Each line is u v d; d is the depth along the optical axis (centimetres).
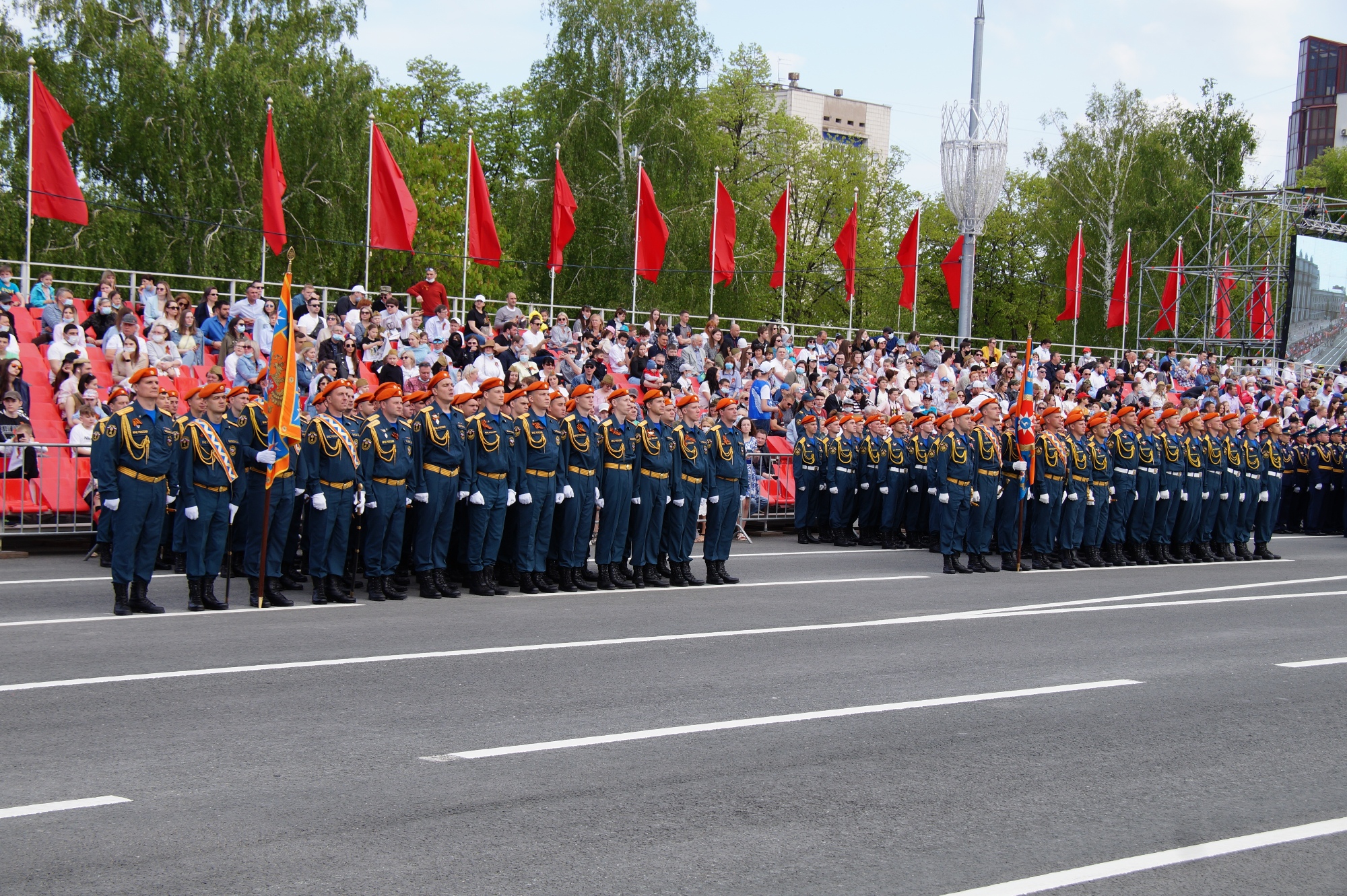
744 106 6047
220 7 4116
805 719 807
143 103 3734
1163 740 792
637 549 1427
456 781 654
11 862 531
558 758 701
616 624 1142
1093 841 599
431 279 2461
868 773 692
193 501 1141
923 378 2692
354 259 4275
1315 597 1502
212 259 3678
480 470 1309
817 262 6419
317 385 1705
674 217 4475
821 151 6388
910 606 1315
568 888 517
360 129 4009
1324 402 3378
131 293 2319
